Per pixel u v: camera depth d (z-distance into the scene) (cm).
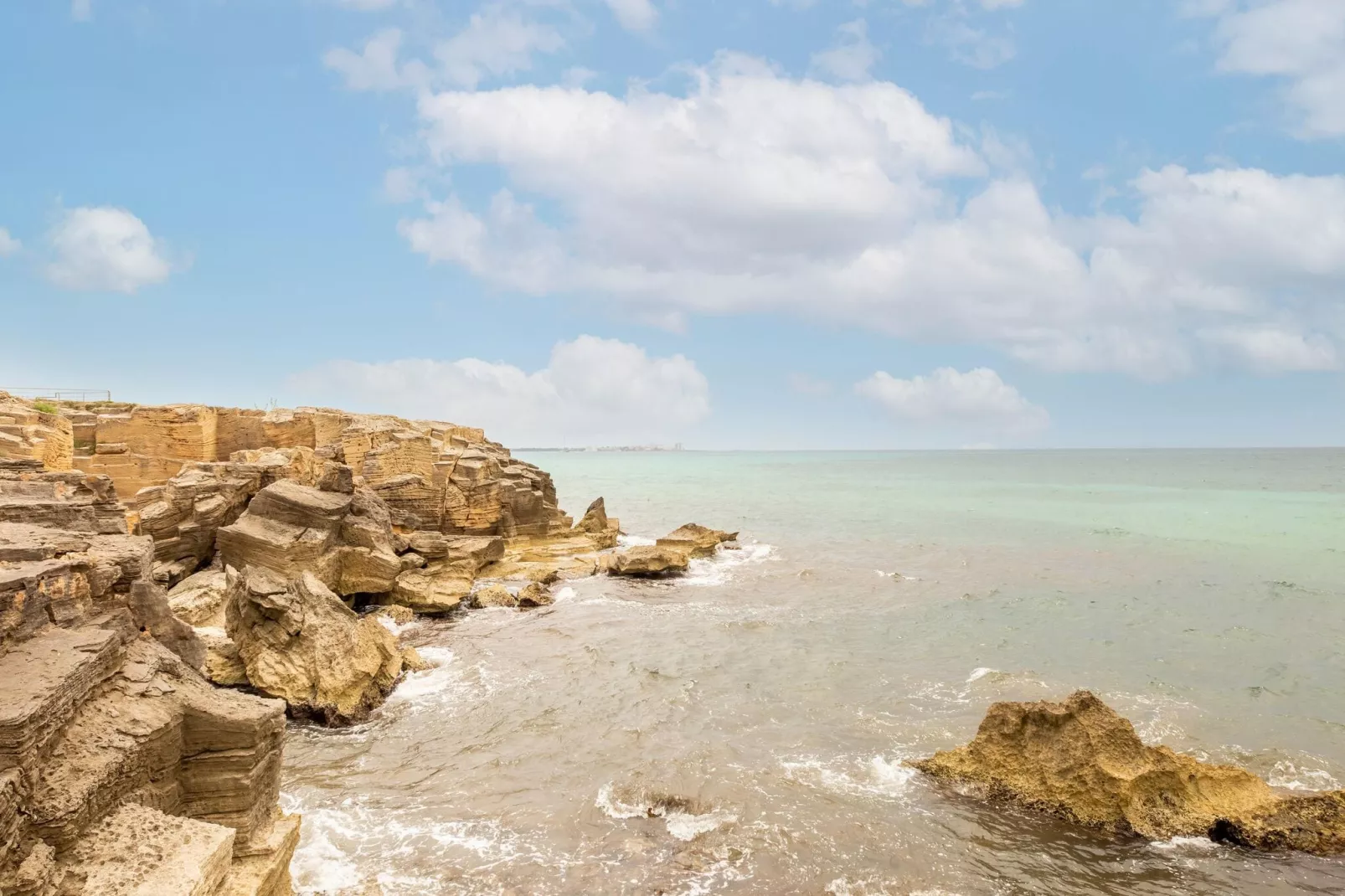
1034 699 2517
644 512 8944
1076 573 4912
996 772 1869
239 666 2481
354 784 1912
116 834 1006
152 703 1207
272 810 1325
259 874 1177
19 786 923
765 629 3425
